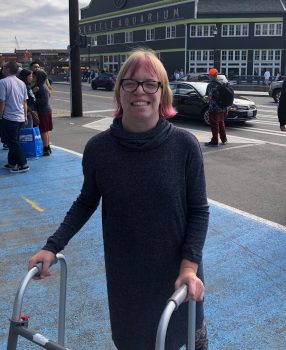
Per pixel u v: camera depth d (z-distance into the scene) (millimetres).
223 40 55875
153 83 1924
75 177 7840
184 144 1939
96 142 1988
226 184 7473
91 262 4477
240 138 11992
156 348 1625
